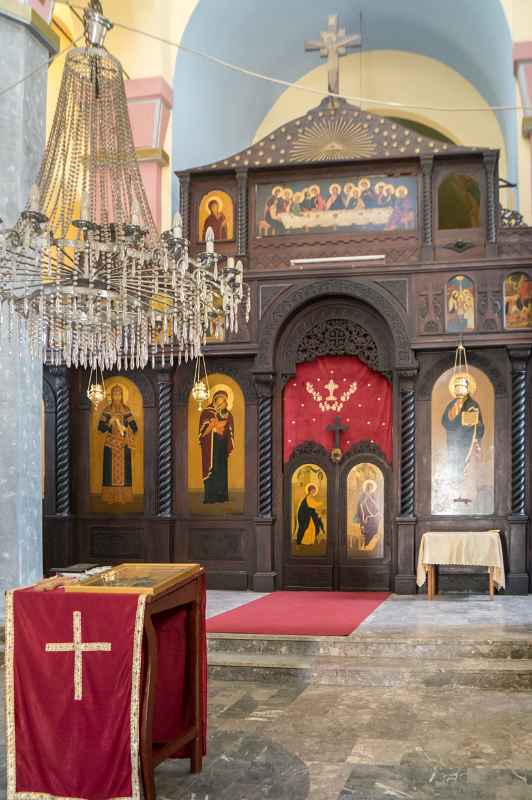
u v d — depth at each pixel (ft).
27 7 31.73
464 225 51.72
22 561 31.04
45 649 17.15
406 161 40.47
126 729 16.76
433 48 54.60
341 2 50.88
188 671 19.52
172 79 45.73
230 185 41.86
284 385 41.39
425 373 40.04
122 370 42.73
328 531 41.01
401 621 31.86
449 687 26.32
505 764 19.25
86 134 22.91
